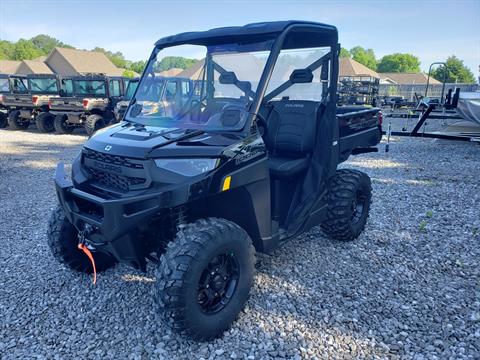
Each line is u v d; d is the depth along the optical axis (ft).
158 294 8.14
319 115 12.01
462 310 10.02
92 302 10.52
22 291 11.11
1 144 39.42
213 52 10.46
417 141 39.70
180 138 8.98
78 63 158.92
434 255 13.14
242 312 9.87
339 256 12.99
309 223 11.86
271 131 12.58
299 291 10.88
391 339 8.96
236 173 8.82
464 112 32.53
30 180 24.36
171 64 11.05
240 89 9.89
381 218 16.61
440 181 23.00
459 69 230.89
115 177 8.98
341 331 9.23
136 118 10.84
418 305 10.26
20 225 16.30
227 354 8.52
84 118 47.29
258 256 12.84
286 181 11.94
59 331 9.36
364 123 14.83
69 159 31.22
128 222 8.23
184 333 8.38
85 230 9.09
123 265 12.45
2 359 8.44
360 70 140.26
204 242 8.27
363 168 26.81
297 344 8.79
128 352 8.63
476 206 18.20
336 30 11.47
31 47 337.52
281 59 11.14
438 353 8.52
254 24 10.48
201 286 8.61
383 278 11.64
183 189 8.05
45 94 53.52
